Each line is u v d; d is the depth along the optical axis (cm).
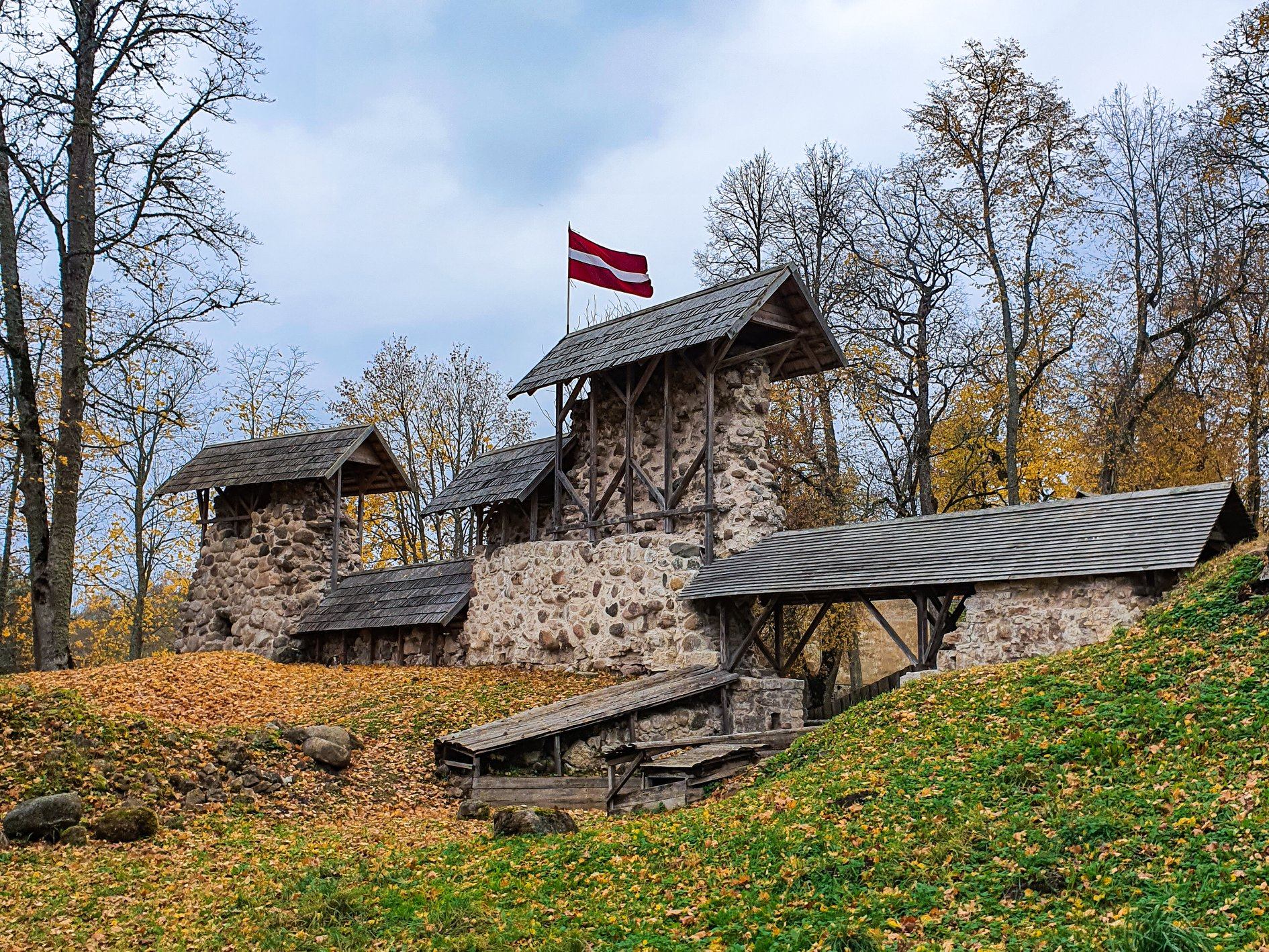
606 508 2170
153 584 3597
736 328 1861
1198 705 1011
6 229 2011
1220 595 1243
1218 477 2483
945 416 3033
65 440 2048
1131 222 2855
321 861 1134
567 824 1249
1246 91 2438
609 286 2291
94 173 2095
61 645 1989
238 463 2711
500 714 1808
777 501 2042
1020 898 760
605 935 847
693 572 1939
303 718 1745
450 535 4059
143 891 1024
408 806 1475
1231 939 638
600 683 1972
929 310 2959
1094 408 2803
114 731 1380
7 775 1237
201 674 1944
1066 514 1577
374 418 3859
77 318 2075
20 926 911
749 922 813
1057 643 1460
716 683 1773
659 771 1434
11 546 2809
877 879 842
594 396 2172
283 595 2578
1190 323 2598
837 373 2916
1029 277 2719
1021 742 1055
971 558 1572
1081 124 2642
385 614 2430
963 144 2672
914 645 3372
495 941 859
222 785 1383
